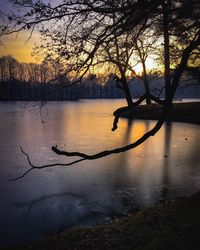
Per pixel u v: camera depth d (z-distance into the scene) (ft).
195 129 100.12
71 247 23.29
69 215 33.22
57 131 98.53
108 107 232.12
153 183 43.91
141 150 67.21
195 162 56.29
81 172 49.73
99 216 32.76
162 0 13.55
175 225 23.68
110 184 43.55
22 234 28.86
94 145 74.49
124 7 14.02
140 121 124.06
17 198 38.40
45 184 43.57
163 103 12.78
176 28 17.61
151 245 20.54
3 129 102.99
